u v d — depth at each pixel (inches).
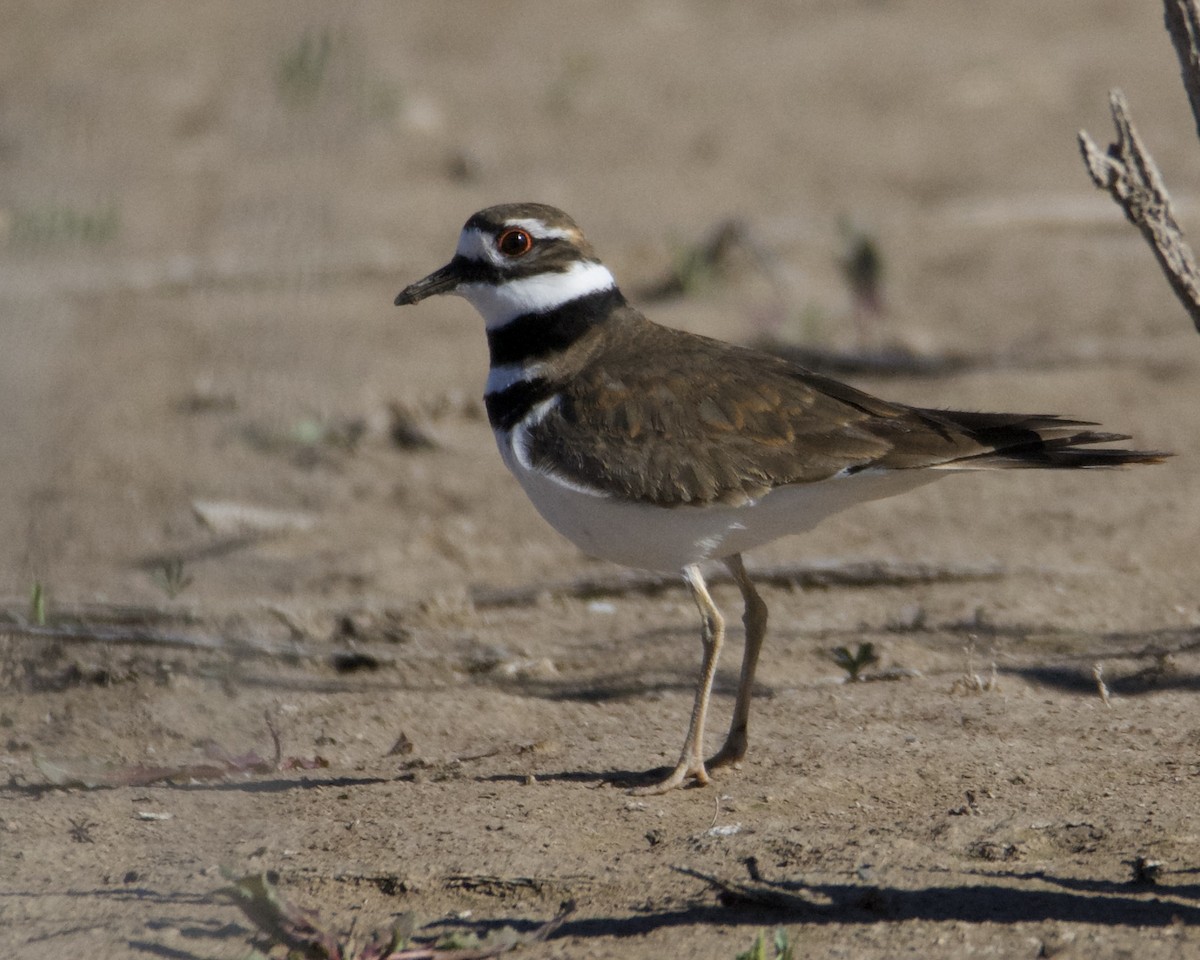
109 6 1301.7
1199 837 290.7
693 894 277.7
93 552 509.0
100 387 650.8
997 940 253.3
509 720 379.6
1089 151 335.9
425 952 255.8
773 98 1114.1
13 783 339.0
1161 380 637.9
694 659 418.9
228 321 720.3
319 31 920.3
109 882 289.0
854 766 336.8
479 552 512.7
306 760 352.2
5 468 576.4
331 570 494.6
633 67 1211.2
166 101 1031.0
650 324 358.3
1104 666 397.1
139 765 348.8
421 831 309.1
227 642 417.1
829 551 502.0
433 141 1029.2
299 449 602.9
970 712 366.6
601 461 328.2
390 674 413.7
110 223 802.2
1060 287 753.0
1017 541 501.4
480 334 737.0
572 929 265.7
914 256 812.0
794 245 826.2
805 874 282.5
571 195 930.1
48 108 1004.6
